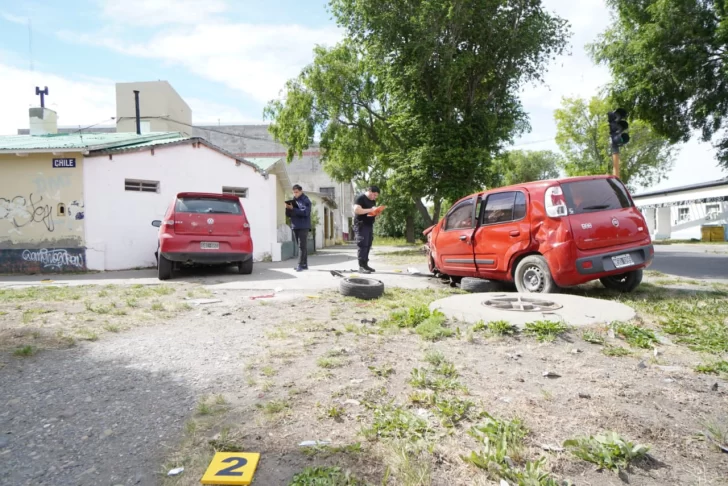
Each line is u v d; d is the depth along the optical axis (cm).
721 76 1659
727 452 213
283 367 340
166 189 1226
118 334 444
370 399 278
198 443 226
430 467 202
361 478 193
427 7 1586
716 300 568
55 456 218
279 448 220
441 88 1719
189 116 3133
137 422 253
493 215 689
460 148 1695
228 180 1323
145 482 195
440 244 797
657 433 231
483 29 1706
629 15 1797
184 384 310
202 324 484
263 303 601
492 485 189
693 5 1636
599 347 379
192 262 891
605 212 601
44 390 302
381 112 2267
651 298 595
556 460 205
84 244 1112
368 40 1831
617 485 188
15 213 1116
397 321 479
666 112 1816
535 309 498
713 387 289
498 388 293
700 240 2692
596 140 4247
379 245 3041
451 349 380
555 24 1800
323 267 1145
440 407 262
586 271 570
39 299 638
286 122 2130
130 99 2652
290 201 1017
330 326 469
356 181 3638
